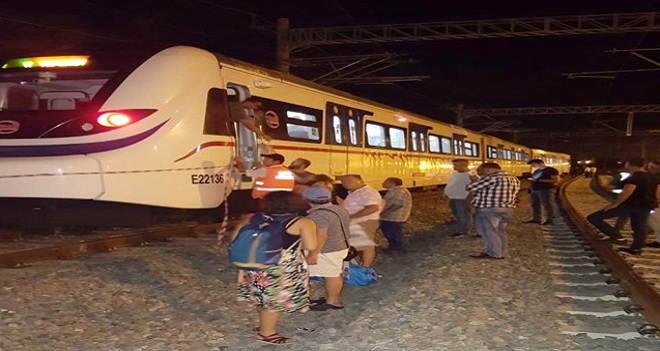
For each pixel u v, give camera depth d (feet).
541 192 56.70
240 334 20.57
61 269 26.66
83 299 22.94
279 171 31.71
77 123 33.01
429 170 81.56
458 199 46.75
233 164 38.55
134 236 33.88
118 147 32.96
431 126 83.51
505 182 35.60
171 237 36.99
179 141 34.78
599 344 19.90
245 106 39.68
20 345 18.21
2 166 31.99
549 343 19.98
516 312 23.82
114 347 18.66
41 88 35.63
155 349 18.70
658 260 37.47
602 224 42.83
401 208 36.99
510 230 51.44
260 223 19.26
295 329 21.42
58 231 37.14
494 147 126.72
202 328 21.01
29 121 33.32
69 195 32.04
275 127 44.01
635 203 38.91
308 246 19.34
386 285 28.63
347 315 23.39
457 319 22.63
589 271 33.27
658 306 22.45
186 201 35.47
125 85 34.04
